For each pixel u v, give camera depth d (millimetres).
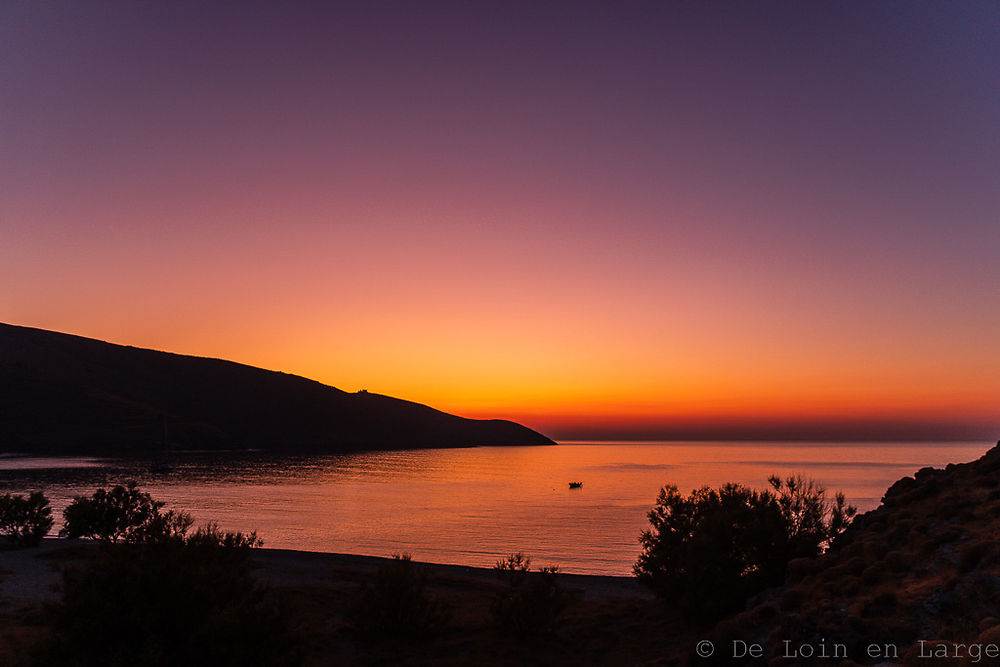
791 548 14148
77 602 9234
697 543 14281
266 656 9492
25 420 199625
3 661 10508
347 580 20984
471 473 175000
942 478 13164
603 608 16719
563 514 75688
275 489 110938
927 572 9344
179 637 9312
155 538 10562
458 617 16281
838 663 8047
